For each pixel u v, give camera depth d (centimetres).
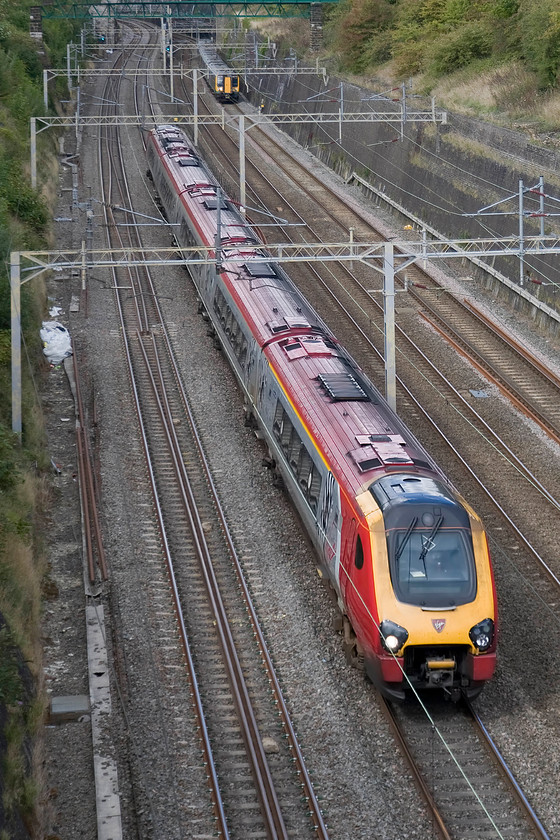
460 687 2642
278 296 4597
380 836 2212
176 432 4447
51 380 4981
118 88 13638
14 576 3000
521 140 6844
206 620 3106
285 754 2497
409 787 2378
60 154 9975
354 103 10056
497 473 4081
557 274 5797
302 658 2905
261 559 3450
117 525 3659
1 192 6712
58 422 4547
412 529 2695
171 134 8375
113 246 7156
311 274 6750
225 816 2278
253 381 4291
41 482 3869
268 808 2275
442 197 7656
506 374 5100
